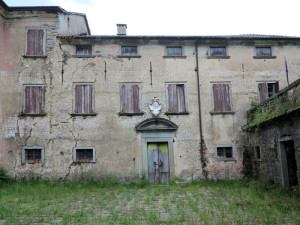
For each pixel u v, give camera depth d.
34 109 15.25
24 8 15.67
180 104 15.97
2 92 15.17
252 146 15.35
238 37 16.30
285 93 11.38
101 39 16.05
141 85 15.96
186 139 15.62
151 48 16.33
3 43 15.55
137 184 14.22
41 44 15.80
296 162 10.97
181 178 15.23
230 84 16.33
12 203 10.05
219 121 15.91
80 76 15.77
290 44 16.89
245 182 14.45
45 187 13.26
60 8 15.96
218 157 15.66
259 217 7.81
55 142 15.09
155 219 7.71
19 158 14.80
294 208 8.70
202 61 16.44
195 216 8.07
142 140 15.44
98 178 14.91
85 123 15.38
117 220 7.73
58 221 7.73
